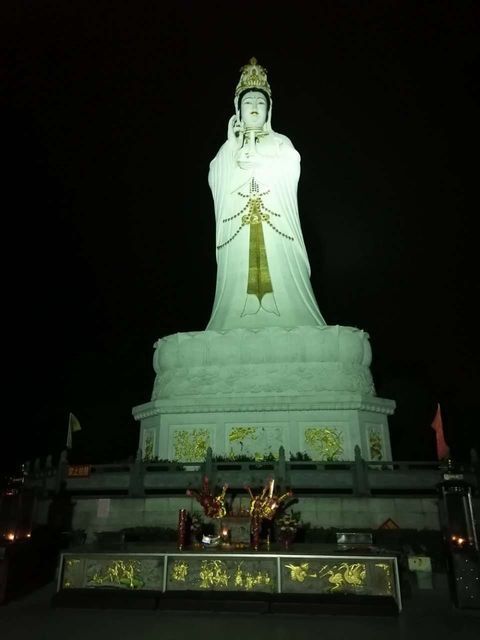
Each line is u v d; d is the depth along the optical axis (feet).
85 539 56.39
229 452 74.18
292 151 101.04
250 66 105.40
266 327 80.89
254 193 96.48
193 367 79.51
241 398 75.72
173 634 31.01
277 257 92.84
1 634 31.22
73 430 95.55
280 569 36.24
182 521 40.27
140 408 81.71
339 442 73.97
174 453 75.56
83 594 36.60
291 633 31.19
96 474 62.59
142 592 36.24
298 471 60.08
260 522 40.52
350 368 79.20
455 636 30.86
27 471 71.46
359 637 30.66
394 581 35.55
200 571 36.83
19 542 42.98
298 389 76.02
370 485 58.90
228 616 34.50
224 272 95.09
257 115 101.09
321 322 89.56
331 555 36.14
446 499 41.65
